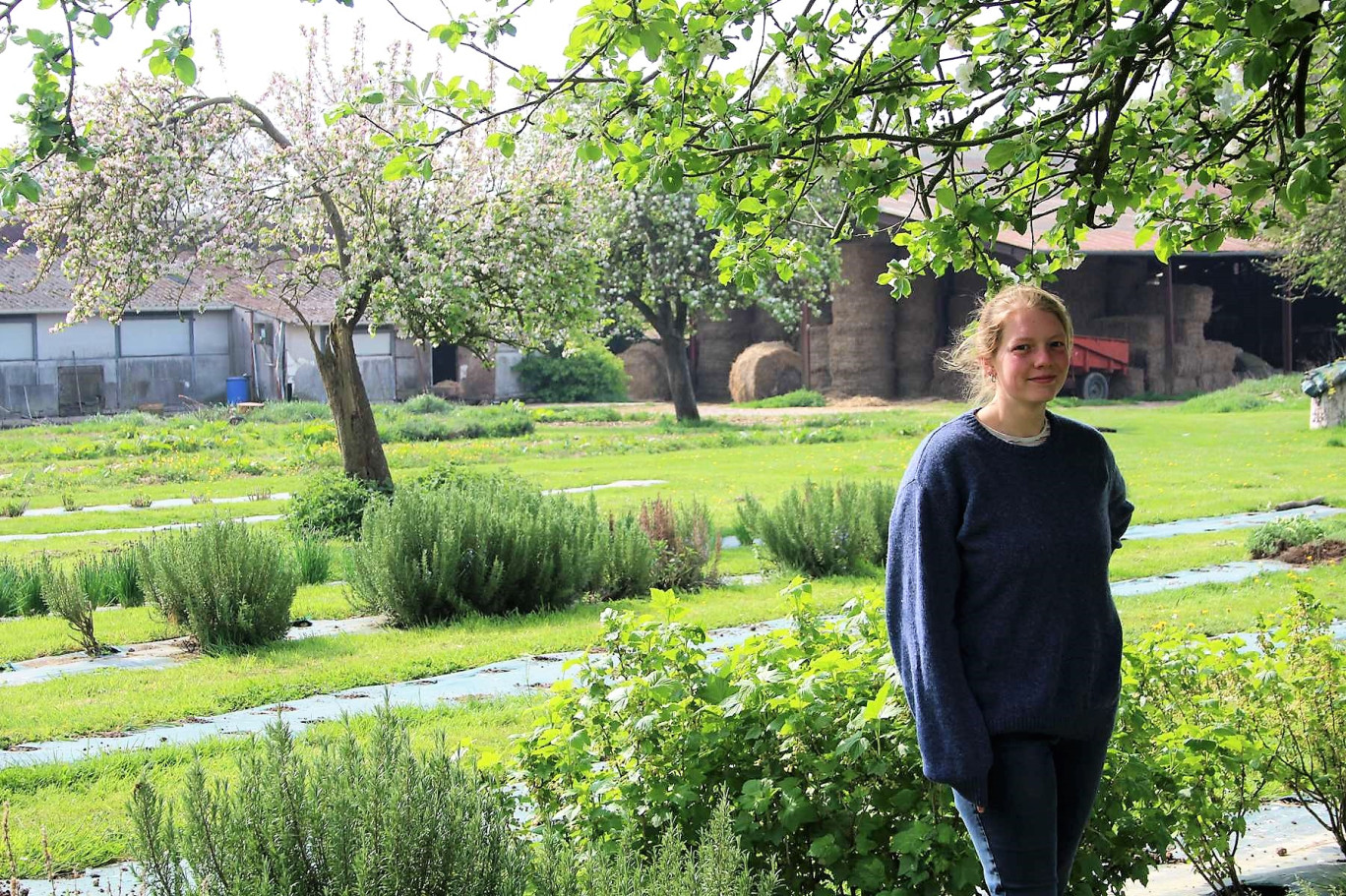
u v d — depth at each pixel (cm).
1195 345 4728
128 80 1456
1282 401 3697
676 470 2397
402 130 450
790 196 450
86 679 855
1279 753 449
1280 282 5247
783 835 348
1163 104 449
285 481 2392
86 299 1519
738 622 1005
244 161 1541
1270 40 357
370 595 1095
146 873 287
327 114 450
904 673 309
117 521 1812
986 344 316
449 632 1018
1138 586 1136
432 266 1537
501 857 292
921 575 303
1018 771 298
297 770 295
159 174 1432
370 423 1681
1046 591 300
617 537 1198
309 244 1694
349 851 277
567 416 4059
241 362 4547
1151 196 483
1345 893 391
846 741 348
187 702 773
